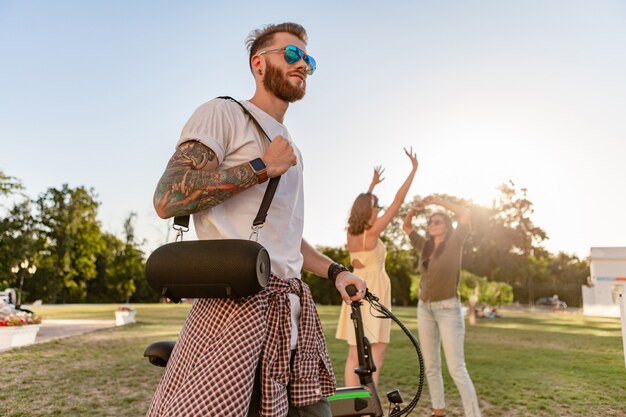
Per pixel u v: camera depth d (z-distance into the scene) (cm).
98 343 952
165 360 199
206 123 150
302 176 173
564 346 1028
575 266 8512
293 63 167
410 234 502
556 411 468
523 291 5381
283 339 145
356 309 214
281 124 169
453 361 420
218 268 127
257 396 140
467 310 2273
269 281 148
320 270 201
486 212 4759
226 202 151
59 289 5741
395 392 215
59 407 453
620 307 392
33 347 856
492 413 461
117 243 6544
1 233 5244
